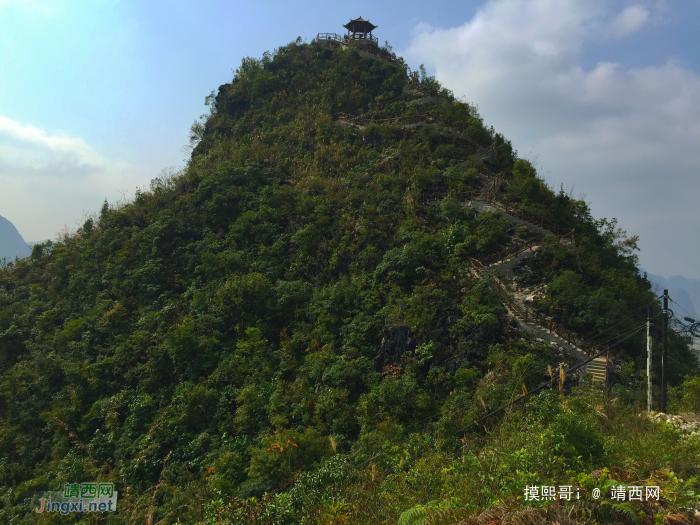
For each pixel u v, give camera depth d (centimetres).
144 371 3144
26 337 3841
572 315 2583
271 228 3950
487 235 3123
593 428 1026
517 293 2805
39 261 4775
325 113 5172
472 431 1738
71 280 4084
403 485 1106
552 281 2766
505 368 2200
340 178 4269
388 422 2128
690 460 938
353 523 962
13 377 3309
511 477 864
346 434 2302
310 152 4725
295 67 5959
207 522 1110
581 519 714
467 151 4250
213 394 2770
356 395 2555
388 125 4603
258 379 2819
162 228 4147
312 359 2820
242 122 5619
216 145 5544
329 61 5881
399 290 3000
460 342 2511
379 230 3503
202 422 2678
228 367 2927
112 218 4588
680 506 716
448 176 3797
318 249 3659
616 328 2453
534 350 2314
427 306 2761
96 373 3194
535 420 1275
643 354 2408
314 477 1348
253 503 1113
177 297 3716
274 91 5803
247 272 3669
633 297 2725
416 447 1692
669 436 1059
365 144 4594
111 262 4053
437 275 2983
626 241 3544
